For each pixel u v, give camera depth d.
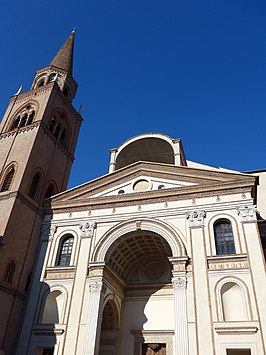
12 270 22.09
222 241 20.70
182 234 21.45
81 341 19.06
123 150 30.20
